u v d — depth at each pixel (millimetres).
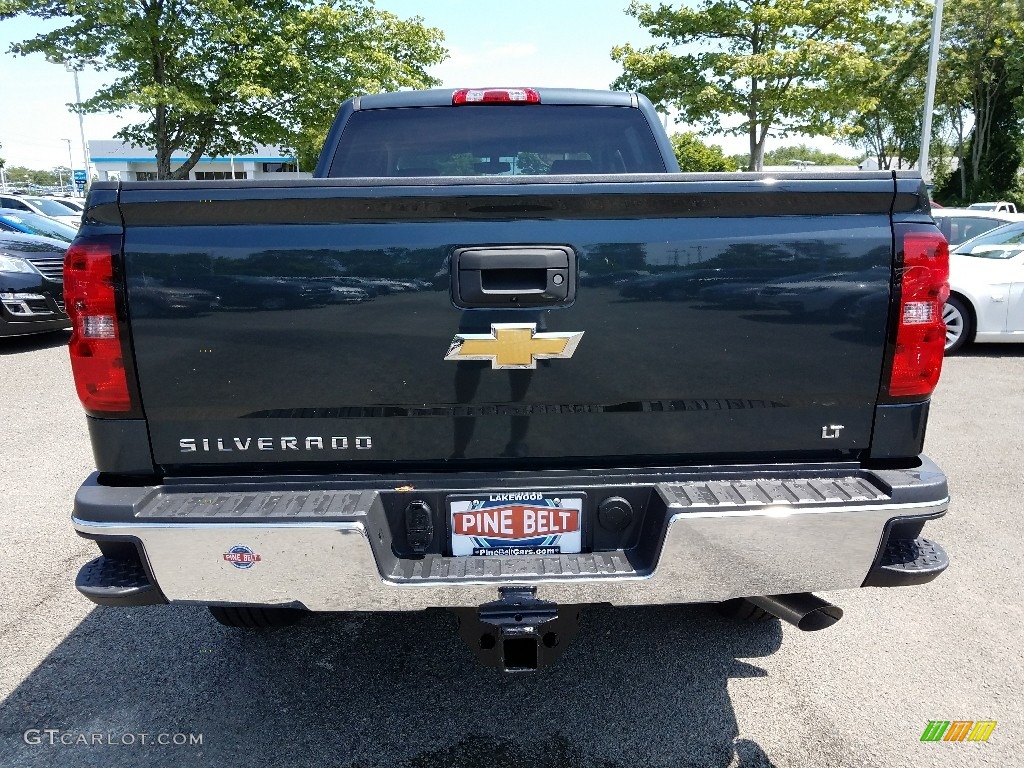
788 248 2006
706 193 1952
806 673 2730
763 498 2016
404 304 1985
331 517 1939
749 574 2031
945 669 2742
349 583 1978
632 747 2355
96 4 17469
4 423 5797
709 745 2357
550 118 3500
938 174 51188
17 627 3033
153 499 2033
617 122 3525
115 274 1948
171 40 18453
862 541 2029
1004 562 3568
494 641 2090
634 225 1991
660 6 22656
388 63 21750
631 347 2027
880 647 2889
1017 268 8180
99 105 18562
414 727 2451
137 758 2299
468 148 3523
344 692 2635
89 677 2713
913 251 2008
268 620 2842
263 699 2594
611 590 2008
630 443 2107
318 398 2027
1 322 7887
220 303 1969
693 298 2016
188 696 2607
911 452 2141
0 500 4324
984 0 37250
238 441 2062
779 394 2078
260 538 1937
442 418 2066
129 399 2014
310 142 21688
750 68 21125
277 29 19531
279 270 1964
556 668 2777
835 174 1968
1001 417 6016
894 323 2039
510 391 2037
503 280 1989
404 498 2092
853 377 2070
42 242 8602
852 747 2344
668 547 1985
